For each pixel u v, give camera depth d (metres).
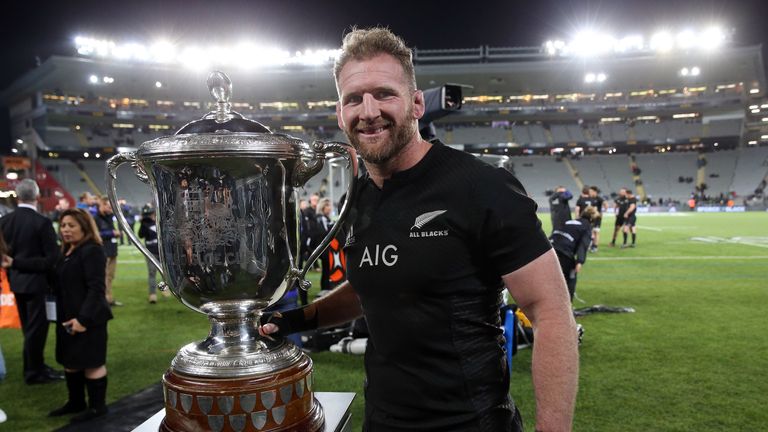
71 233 3.70
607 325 6.31
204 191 1.06
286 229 1.15
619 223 15.59
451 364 1.30
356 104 1.22
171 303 8.22
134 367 4.94
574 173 49.81
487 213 1.25
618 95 53.47
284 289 1.20
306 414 1.09
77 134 49.94
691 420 3.59
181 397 1.02
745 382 4.31
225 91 1.16
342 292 1.66
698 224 25.20
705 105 50.69
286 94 53.50
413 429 1.33
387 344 1.36
